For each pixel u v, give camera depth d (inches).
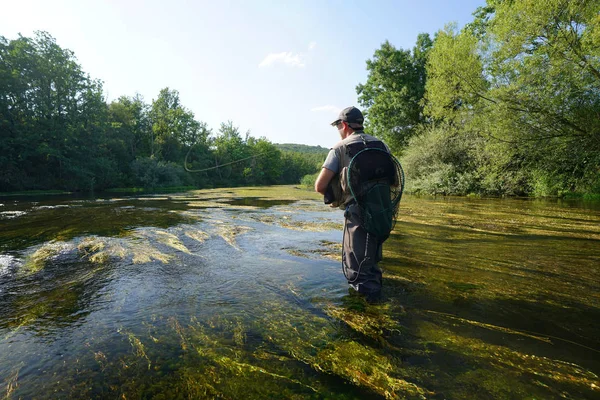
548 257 134.7
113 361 56.3
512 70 475.5
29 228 206.1
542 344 62.1
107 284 97.3
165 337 64.5
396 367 54.7
